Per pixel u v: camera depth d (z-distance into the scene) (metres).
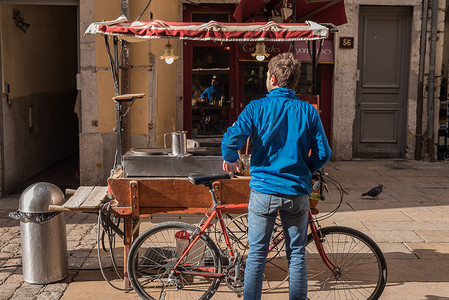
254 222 3.40
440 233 5.76
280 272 4.59
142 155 4.14
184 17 10.52
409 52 10.29
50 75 9.88
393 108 10.48
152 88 7.45
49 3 7.37
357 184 8.27
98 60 7.25
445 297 4.16
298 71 3.50
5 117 7.61
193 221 5.70
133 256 3.93
